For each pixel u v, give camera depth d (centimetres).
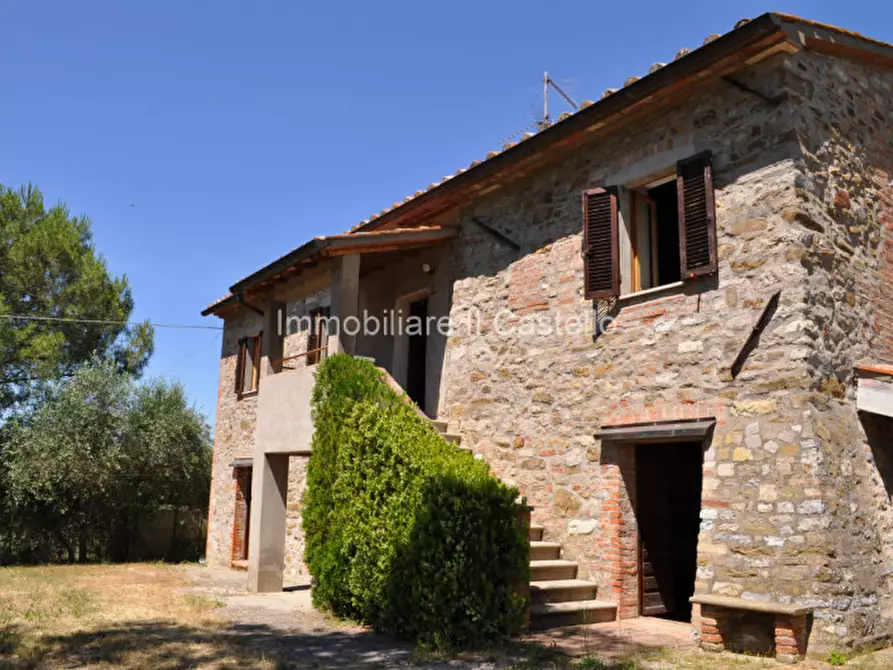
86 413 1669
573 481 825
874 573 653
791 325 653
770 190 685
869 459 684
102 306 2092
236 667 554
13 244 1972
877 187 777
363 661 586
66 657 579
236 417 1574
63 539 1775
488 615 639
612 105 785
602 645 640
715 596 651
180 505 1822
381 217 1108
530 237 927
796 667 565
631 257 819
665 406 741
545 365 879
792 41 668
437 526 657
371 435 768
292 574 1289
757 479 656
